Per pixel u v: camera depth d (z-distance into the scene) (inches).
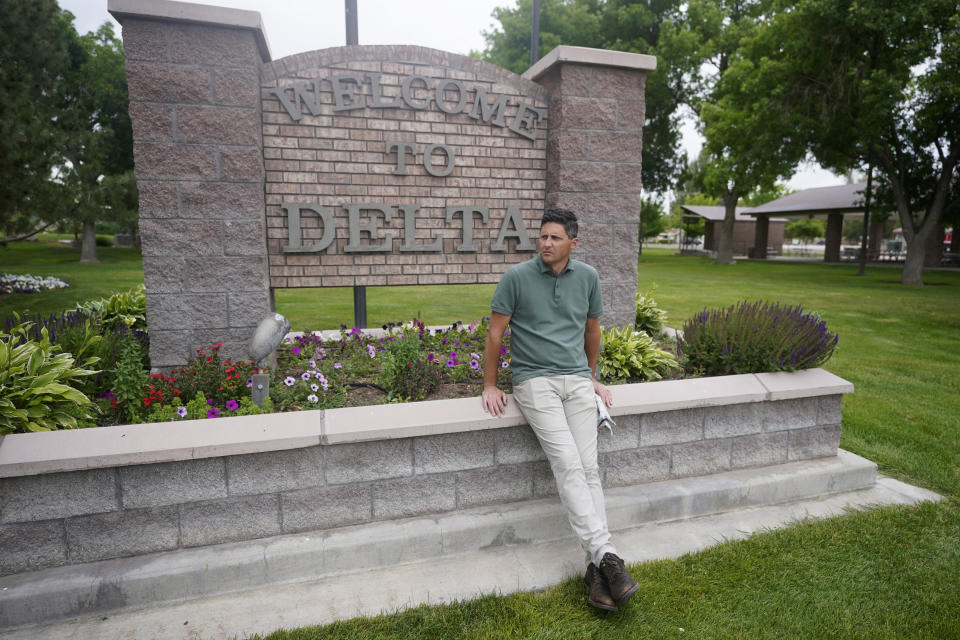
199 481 102.9
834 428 150.1
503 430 119.4
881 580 106.4
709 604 99.8
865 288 636.7
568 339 115.9
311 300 453.7
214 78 138.7
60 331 149.8
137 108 135.5
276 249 161.3
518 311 117.1
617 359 163.3
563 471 105.3
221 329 147.9
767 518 130.5
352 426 108.7
